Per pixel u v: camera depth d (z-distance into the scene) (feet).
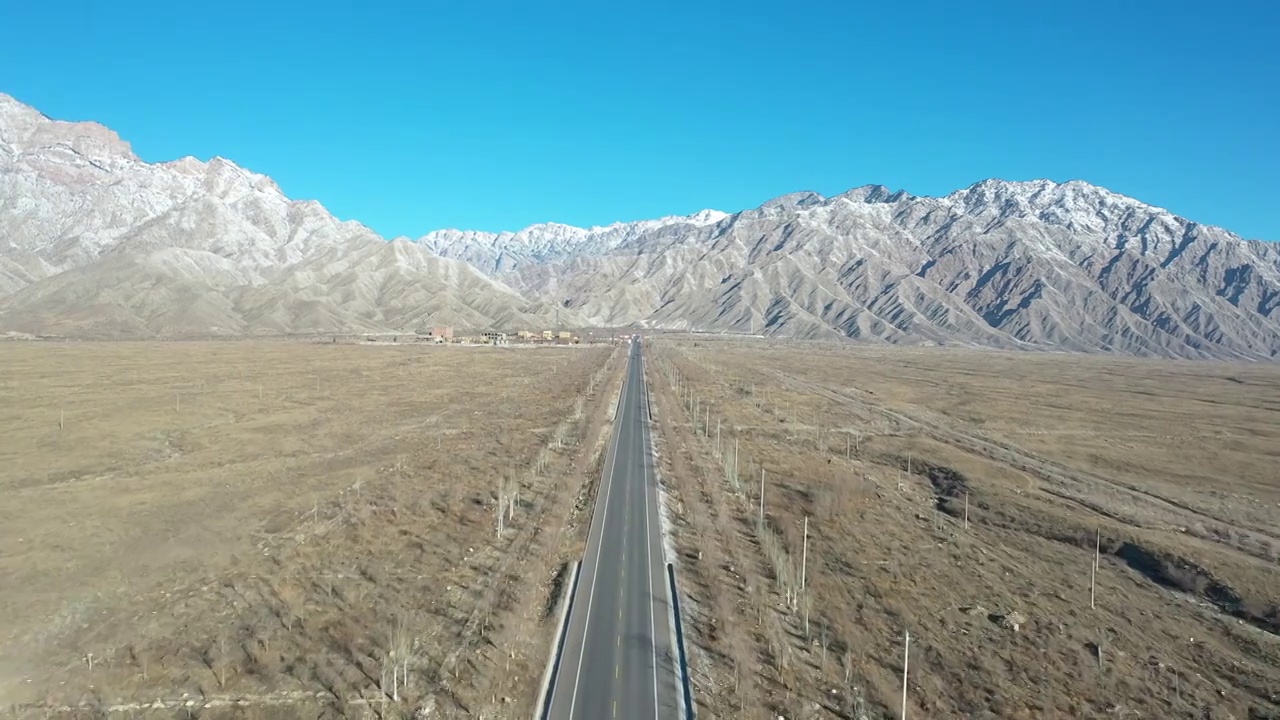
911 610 120.06
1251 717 92.27
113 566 123.75
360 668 93.45
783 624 112.06
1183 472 232.53
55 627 101.50
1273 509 191.42
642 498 176.55
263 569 124.67
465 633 103.81
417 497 169.68
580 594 118.83
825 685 94.94
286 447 221.66
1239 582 136.36
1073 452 258.57
